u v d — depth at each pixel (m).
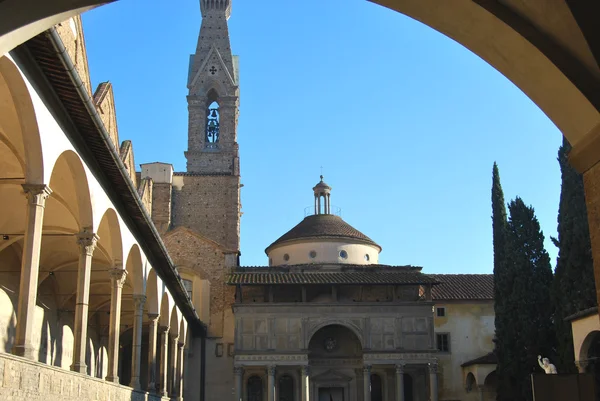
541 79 9.24
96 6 8.68
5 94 18.02
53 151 19.30
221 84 92.81
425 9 9.30
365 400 55.31
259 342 56.16
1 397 15.60
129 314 51.03
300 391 58.66
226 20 97.06
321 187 73.44
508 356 51.16
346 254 66.62
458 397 62.19
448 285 66.62
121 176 25.38
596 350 34.25
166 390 47.78
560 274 44.44
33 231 18.20
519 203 53.62
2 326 30.98
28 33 8.35
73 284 40.34
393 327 56.88
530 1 8.62
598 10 8.25
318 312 57.06
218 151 90.25
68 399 21.33
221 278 64.12
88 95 19.20
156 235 33.41
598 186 9.13
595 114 8.89
